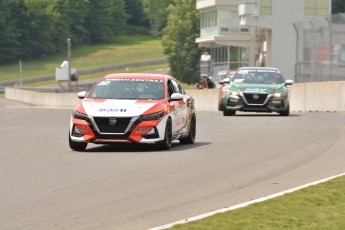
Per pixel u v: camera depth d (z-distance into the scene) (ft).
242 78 264.11
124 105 145.89
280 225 73.26
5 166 123.85
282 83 262.06
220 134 182.80
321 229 71.87
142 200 90.68
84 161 129.08
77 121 145.89
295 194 89.56
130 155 138.00
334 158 128.06
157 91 151.02
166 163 125.39
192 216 80.79
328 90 295.89
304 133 180.04
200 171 115.44
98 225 76.48
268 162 125.08
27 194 95.20
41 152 146.00
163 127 145.18
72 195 94.32
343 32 320.91
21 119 290.56
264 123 220.43
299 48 351.46
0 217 80.84
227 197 92.22
